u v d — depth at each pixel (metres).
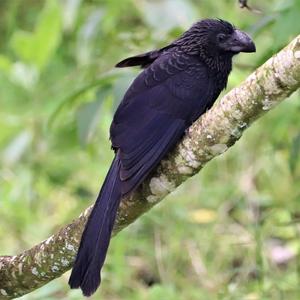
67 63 13.99
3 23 15.46
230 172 11.85
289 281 10.06
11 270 7.45
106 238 6.68
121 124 7.28
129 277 10.79
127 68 9.38
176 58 7.64
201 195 11.58
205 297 10.13
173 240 11.00
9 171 12.32
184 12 11.64
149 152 7.04
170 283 10.38
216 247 10.98
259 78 6.38
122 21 13.24
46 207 12.48
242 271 10.03
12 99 13.98
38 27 12.02
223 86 7.91
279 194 11.36
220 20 7.93
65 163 12.37
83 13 13.41
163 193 7.08
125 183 6.85
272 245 11.26
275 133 11.09
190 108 7.44
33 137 12.22
